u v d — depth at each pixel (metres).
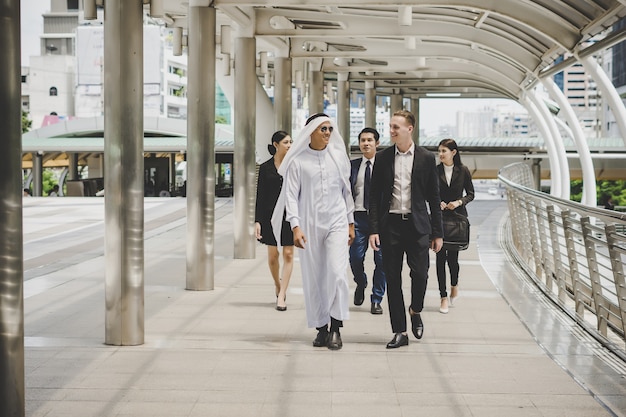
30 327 7.59
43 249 14.64
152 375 5.80
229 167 40.41
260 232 8.72
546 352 6.56
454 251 8.70
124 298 6.75
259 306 8.71
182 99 107.75
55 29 115.12
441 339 7.05
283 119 16.94
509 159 42.47
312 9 13.90
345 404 5.11
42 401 5.18
